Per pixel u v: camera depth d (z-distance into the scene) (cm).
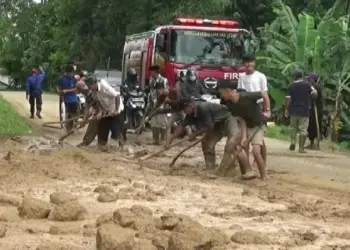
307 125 2141
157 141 2131
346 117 3111
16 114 2736
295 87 2130
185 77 2039
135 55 3005
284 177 1541
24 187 1268
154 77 2417
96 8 5006
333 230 985
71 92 2306
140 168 1557
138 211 1006
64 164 1541
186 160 1767
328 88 3122
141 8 4625
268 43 3316
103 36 5088
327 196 1308
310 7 4372
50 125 2702
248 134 1472
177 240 819
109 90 1912
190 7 4350
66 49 6091
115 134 1942
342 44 3105
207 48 2508
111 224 923
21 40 7325
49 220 1004
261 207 1146
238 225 994
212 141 1586
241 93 1452
